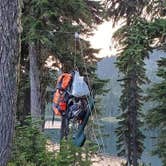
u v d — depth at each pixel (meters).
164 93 30.56
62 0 25.28
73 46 28.31
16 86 9.56
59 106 15.34
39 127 16.53
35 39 25.34
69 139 15.34
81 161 15.33
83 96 14.92
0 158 9.27
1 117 9.24
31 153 15.14
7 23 9.27
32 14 24.94
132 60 31.12
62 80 15.41
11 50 9.35
